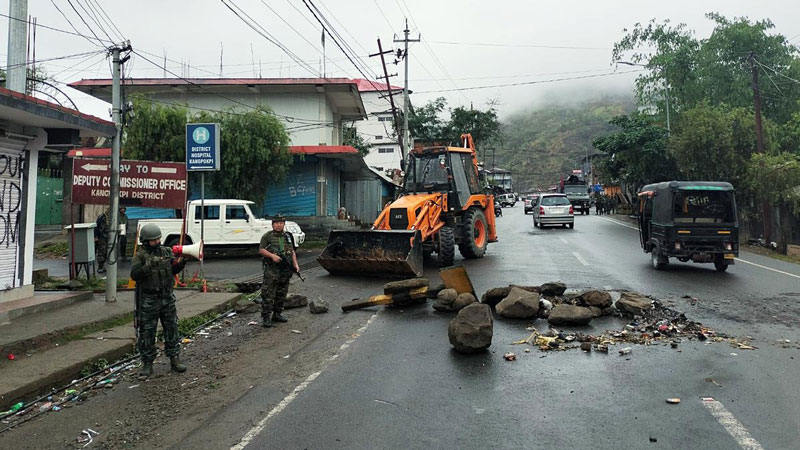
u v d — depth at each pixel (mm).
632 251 16328
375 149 54875
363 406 4625
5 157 7773
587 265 13289
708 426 4090
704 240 11953
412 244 11250
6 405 4809
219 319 8391
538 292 8797
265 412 4566
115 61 9203
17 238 8039
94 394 5234
